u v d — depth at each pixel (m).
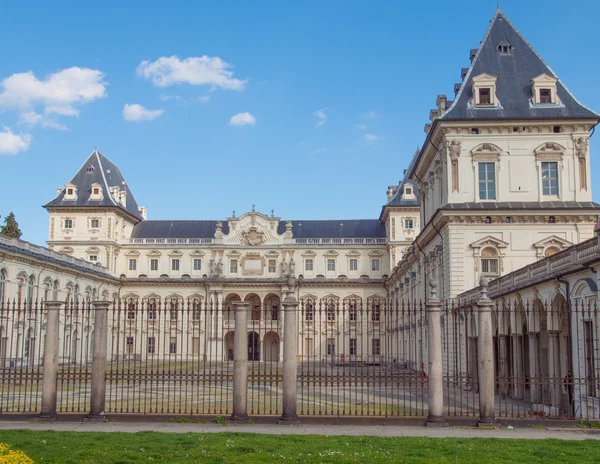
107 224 102.19
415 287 70.38
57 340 25.97
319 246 108.25
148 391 42.25
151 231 113.06
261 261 108.31
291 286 25.48
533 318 34.12
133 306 28.81
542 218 49.34
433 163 58.69
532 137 50.75
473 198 50.50
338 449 18.94
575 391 28.53
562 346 34.56
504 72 53.06
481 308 24.97
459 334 46.94
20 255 66.19
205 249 108.44
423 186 66.12
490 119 50.38
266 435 21.52
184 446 19.16
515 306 36.72
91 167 106.31
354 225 114.00
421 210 67.75
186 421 25.03
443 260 51.88
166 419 25.14
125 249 108.25
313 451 18.56
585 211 48.75
